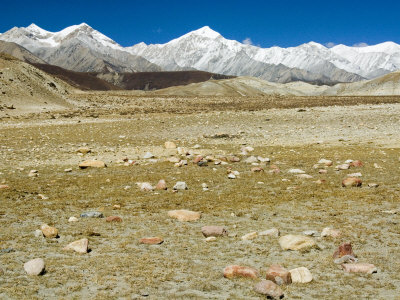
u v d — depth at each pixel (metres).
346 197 17.16
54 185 20.00
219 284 9.23
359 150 31.62
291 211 15.34
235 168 24.59
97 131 44.38
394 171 22.91
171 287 9.07
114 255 10.96
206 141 38.38
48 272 9.80
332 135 40.97
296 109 69.50
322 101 101.00
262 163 25.94
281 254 11.04
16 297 8.45
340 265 10.16
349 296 8.60
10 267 9.99
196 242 12.02
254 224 13.80
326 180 20.80
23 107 70.31
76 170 24.47
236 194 18.03
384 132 41.56
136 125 49.25
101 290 8.88
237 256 10.90
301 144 35.84
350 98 117.56
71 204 16.48
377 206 15.84
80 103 90.12
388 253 11.04
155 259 10.67
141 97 118.06
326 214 14.86
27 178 21.77
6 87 75.81
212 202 16.70
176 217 14.40
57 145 35.12
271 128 47.00
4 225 13.55
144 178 21.53
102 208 15.59
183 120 54.00
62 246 11.59
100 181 20.88
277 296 8.43
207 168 24.58
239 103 96.94
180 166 25.39
